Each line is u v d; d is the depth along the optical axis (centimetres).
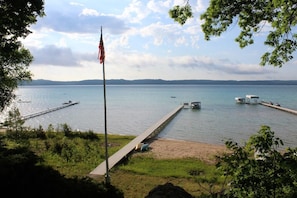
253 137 528
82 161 2303
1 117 4391
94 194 943
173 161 2359
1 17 1539
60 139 3222
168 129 4562
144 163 2294
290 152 473
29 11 1633
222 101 10694
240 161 496
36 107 8831
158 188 569
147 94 17312
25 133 3225
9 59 2222
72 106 9106
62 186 855
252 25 911
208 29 948
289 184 428
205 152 2716
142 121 5703
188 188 1661
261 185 454
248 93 17838
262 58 948
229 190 491
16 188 762
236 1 869
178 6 941
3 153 887
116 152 2586
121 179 1873
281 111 7088
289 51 911
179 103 10156
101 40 1520
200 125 4922
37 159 913
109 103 10312
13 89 2452
